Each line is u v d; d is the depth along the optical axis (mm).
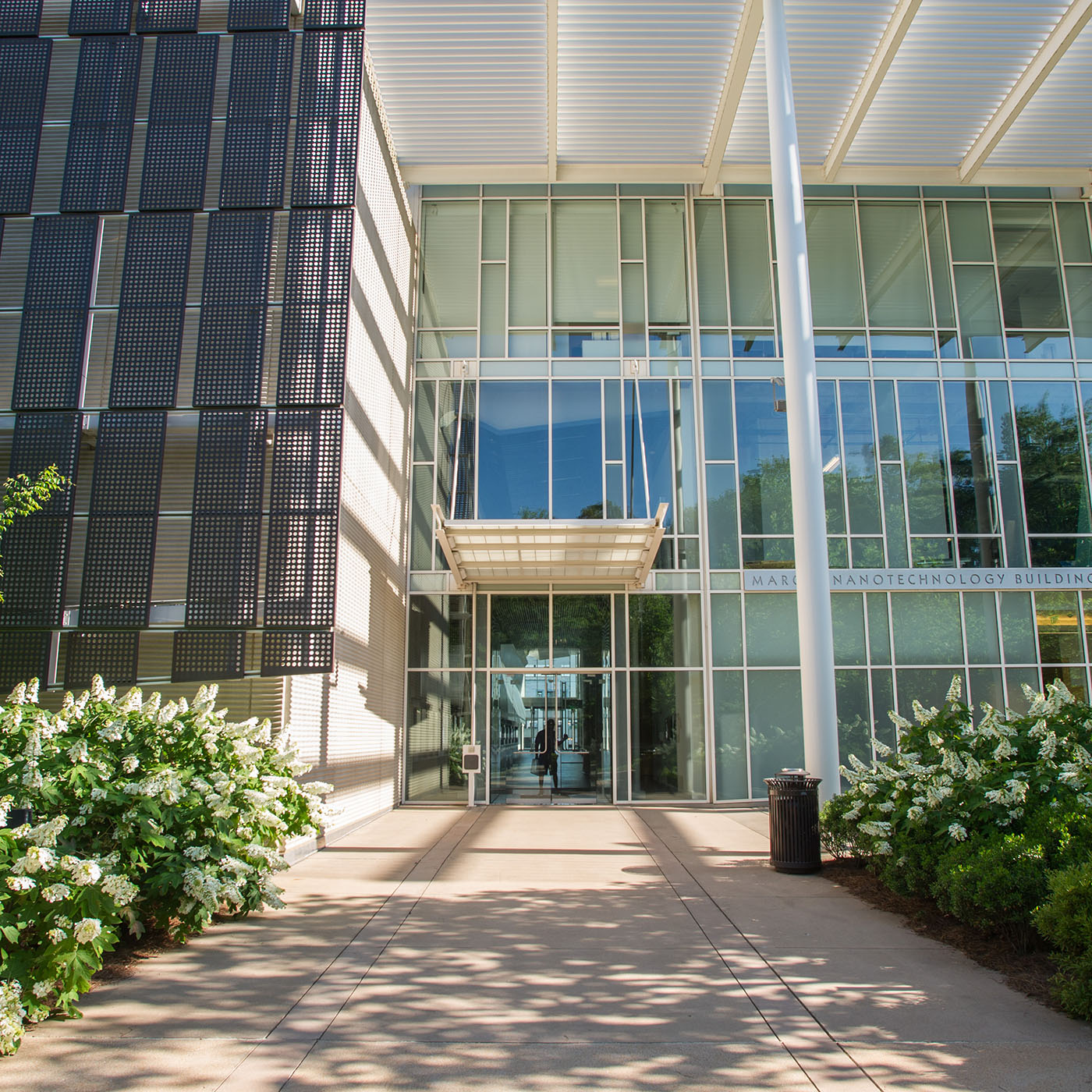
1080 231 16750
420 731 15250
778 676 15227
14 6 11055
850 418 15922
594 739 15156
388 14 12406
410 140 15250
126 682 9344
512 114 14602
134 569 9523
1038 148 15750
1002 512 15688
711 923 6547
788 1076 3840
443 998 4844
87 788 5531
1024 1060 4004
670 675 15297
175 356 10031
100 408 10141
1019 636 15344
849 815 8211
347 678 11133
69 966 4340
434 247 16625
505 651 15414
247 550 9547
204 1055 4074
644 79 13859
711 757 14875
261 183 10398
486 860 9281
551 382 16109
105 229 10617
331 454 9805
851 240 16578
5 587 9516
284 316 10156
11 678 9438
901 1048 4148
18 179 10656
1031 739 6902
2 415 10203
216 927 6359
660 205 16781
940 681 15188
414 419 16016
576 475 15797
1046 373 16203
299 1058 4043
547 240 16625
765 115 14820
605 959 5598
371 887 7840
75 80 10953
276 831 6891
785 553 15555
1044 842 5812
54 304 10234
